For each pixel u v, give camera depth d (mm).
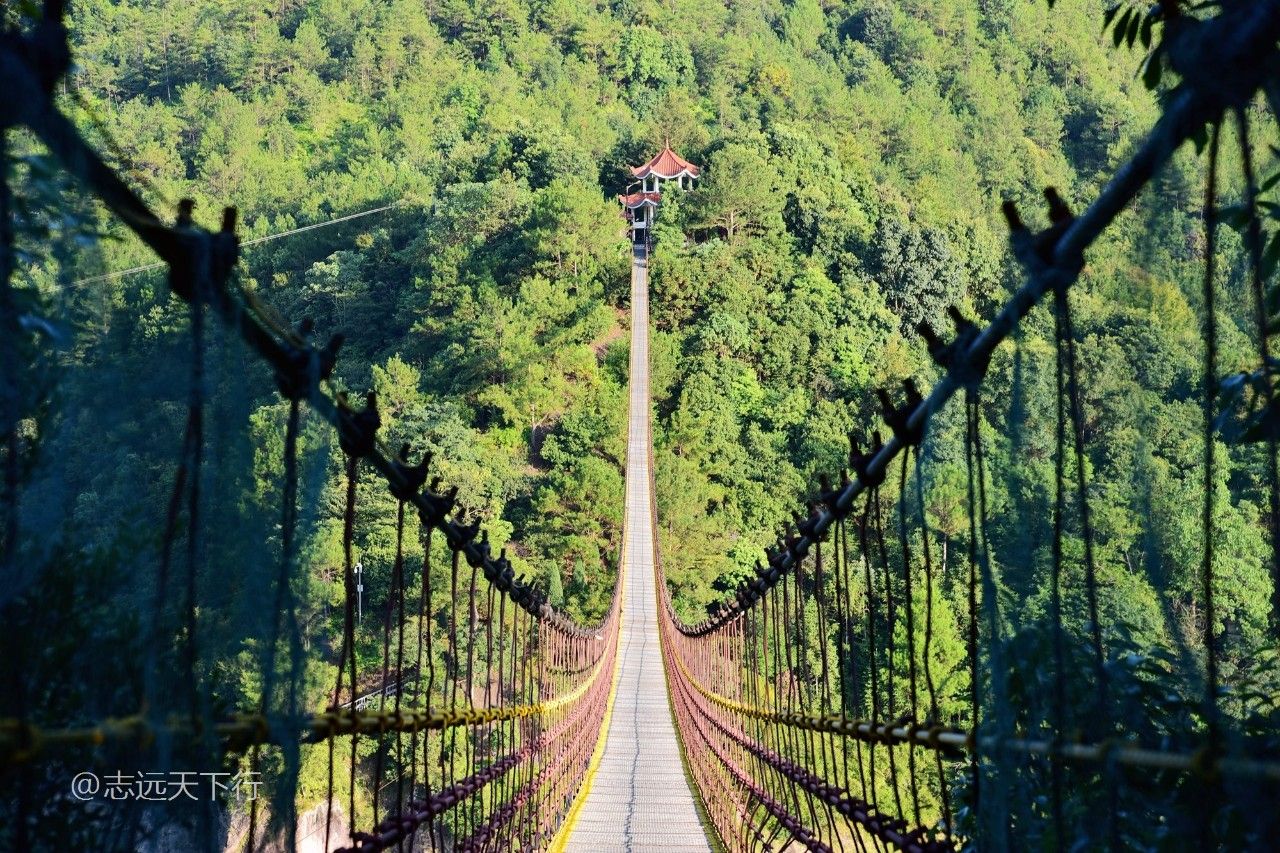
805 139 96875
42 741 2012
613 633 26578
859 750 4520
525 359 64000
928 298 78688
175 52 115188
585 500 48656
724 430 62094
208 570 2402
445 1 136375
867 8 148125
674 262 77125
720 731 11289
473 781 6090
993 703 2865
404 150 102500
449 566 19375
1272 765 1907
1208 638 2096
